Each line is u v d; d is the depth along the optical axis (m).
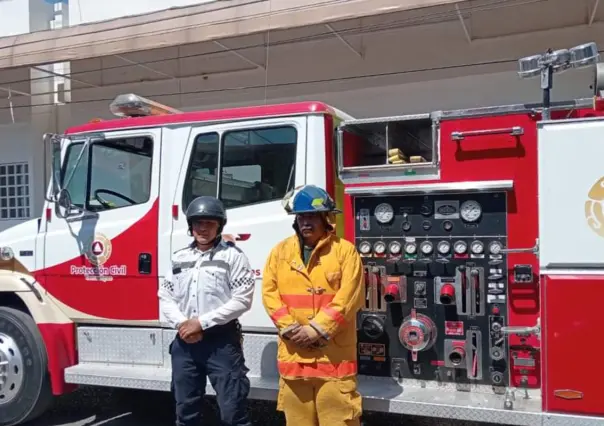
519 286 3.65
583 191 3.26
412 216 3.89
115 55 9.87
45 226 4.89
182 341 3.61
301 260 3.43
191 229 3.69
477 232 3.74
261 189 4.21
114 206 4.64
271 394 3.96
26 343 4.68
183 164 4.44
